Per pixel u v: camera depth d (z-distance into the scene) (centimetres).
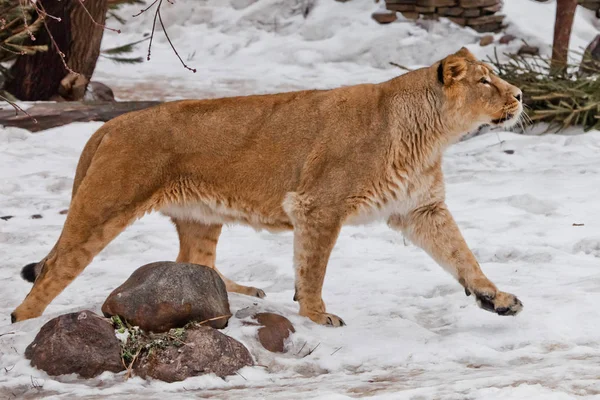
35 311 1120
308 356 1008
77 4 2683
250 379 943
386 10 4253
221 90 3494
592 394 782
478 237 1557
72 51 2723
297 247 1118
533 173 2016
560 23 2995
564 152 2198
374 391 849
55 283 1121
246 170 1136
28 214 1780
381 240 1580
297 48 4206
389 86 1146
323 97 1146
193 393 888
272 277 1398
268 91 3475
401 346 1031
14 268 1458
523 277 1310
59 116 2417
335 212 1108
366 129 1117
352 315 1161
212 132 1137
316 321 1108
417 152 1129
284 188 1131
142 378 934
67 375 938
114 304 996
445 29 4075
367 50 4072
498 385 825
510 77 2634
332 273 1391
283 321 1047
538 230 1581
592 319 1084
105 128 1161
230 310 1073
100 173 1119
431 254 1160
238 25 4588
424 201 1144
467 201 1814
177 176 1141
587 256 1449
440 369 950
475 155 2225
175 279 1006
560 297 1166
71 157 2208
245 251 1553
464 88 1139
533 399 759
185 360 938
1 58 2750
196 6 4806
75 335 945
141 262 1492
